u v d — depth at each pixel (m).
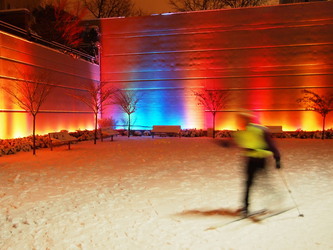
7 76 12.91
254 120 5.24
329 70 18.73
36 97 14.58
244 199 5.11
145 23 21.03
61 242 4.12
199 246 3.96
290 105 19.38
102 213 5.23
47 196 6.27
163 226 4.64
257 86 19.70
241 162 10.03
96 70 21.11
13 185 7.15
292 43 19.09
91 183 7.32
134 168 9.14
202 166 9.40
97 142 16.48
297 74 19.17
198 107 20.59
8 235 4.37
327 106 18.75
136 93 21.44
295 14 18.94
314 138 18.36
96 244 4.05
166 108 21.09
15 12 16.73
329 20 18.56
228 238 4.19
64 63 17.09
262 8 19.31
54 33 22.08
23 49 13.84
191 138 18.88
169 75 20.92
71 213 5.24
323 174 8.17
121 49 21.48
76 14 28.19
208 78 20.33
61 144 14.11
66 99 17.28
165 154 11.94
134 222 4.81
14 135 13.34
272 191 6.31
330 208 5.41
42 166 9.45
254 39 19.55
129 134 20.53
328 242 4.03
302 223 4.70
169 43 20.78
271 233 4.34
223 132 19.22
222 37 19.97
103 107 21.89
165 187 6.93
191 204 5.69
